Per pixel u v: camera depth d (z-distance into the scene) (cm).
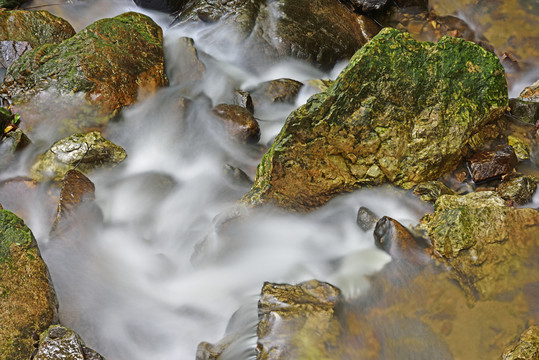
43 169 336
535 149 347
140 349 296
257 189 321
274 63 397
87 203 323
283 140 319
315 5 414
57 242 312
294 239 317
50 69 353
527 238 304
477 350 284
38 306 291
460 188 333
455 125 330
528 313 290
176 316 304
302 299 290
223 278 309
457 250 300
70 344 283
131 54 363
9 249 296
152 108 361
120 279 312
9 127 344
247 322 293
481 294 294
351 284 298
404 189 326
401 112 325
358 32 421
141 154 353
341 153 323
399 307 292
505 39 419
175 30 411
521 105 358
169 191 343
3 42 368
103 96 349
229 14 405
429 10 432
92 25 366
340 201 324
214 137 356
